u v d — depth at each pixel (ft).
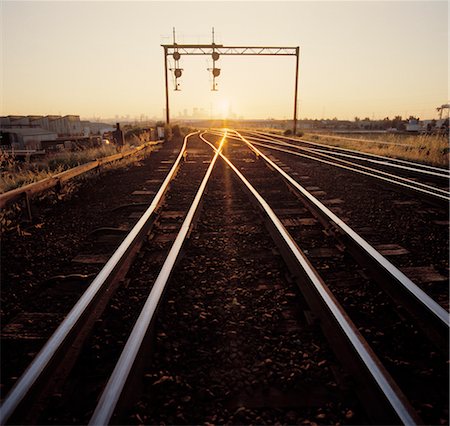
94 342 9.31
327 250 15.33
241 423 7.00
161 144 76.07
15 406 6.63
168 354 8.97
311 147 62.80
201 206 22.11
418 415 6.59
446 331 9.29
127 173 37.68
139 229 16.67
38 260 15.01
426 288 12.17
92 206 24.03
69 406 7.38
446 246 16.01
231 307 11.12
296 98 98.58
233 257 14.90
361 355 7.94
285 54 95.86
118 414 6.64
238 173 33.17
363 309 10.89
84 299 10.33
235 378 8.21
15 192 18.19
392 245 16.05
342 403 7.43
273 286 12.33
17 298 11.85
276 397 7.67
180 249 14.52
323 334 9.56
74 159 42.83
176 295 11.76
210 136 104.68
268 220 18.67
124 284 12.21
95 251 16.05
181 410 7.27
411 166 39.45
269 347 9.26
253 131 134.00
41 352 8.05
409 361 8.75
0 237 17.40
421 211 21.58
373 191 27.22
